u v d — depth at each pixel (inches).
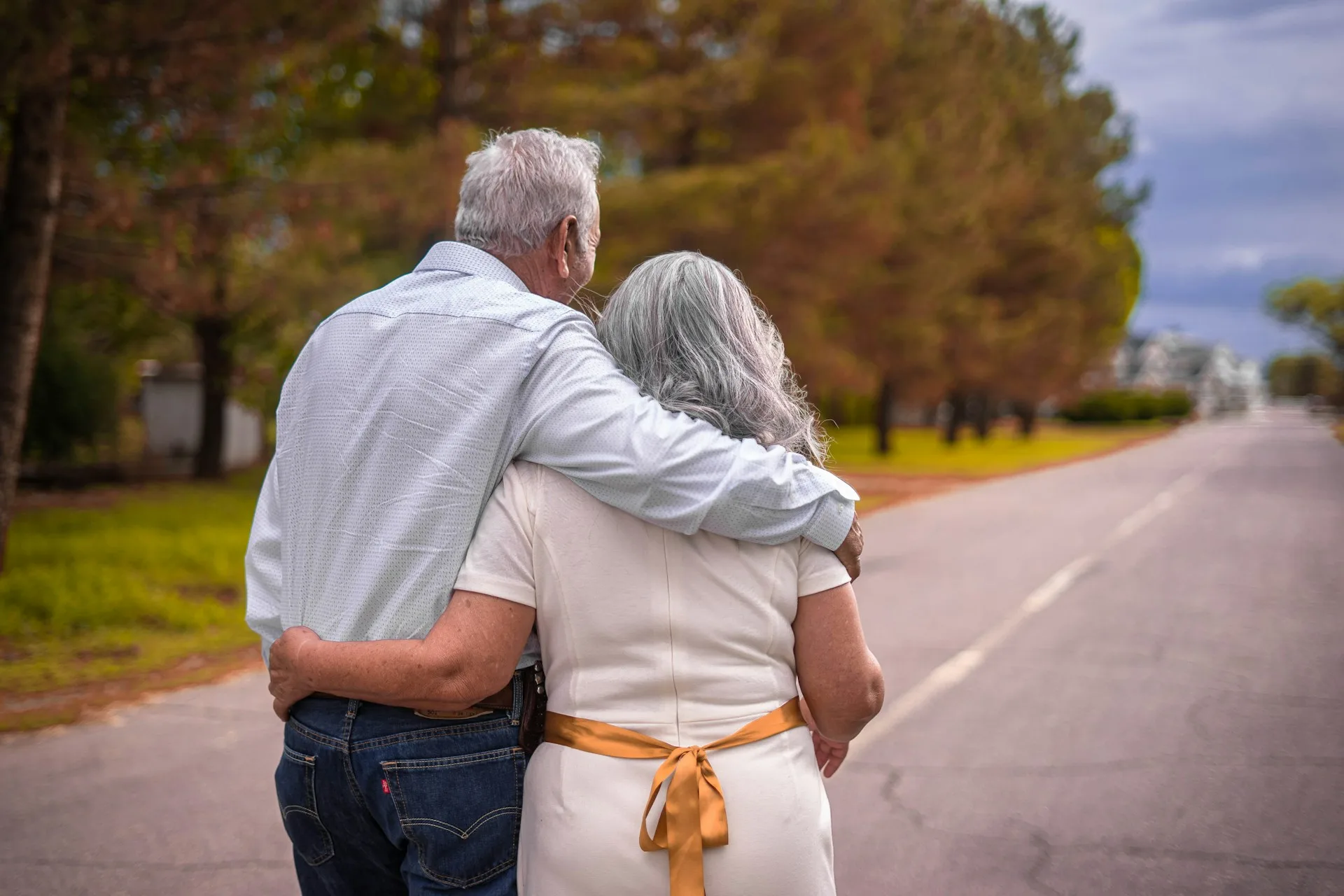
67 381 839.1
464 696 59.2
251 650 286.8
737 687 59.9
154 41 328.5
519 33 520.7
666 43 551.2
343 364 63.7
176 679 253.9
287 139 550.3
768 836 58.7
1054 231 1299.2
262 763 190.7
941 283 932.6
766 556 60.6
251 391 804.0
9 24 283.4
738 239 580.7
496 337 61.4
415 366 61.8
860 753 191.0
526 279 68.1
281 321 615.2
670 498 58.1
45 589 324.8
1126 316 1867.6
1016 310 1332.4
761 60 552.1
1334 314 3848.4
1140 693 228.8
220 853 150.6
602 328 66.4
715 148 623.5
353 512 61.7
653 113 524.4
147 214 370.9
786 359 67.9
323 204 390.3
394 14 502.3
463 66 518.3
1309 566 414.6
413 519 60.1
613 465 58.1
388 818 61.6
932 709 219.0
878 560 447.5
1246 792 167.9
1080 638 287.1
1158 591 362.0
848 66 634.2
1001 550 475.8
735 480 57.9
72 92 366.0
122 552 409.1
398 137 568.1
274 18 342.3
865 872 141.6
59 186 357.4
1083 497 758.5
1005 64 1498.5
